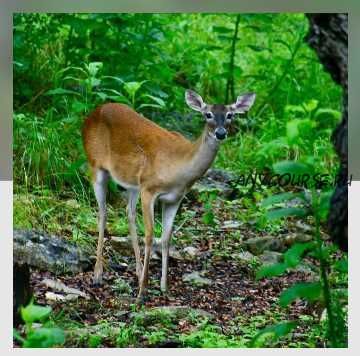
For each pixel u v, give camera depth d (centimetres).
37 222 1341
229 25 2008
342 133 977
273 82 1841
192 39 1911
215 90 1845
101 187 1305
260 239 1413
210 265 1349
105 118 1315
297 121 924
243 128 1733
